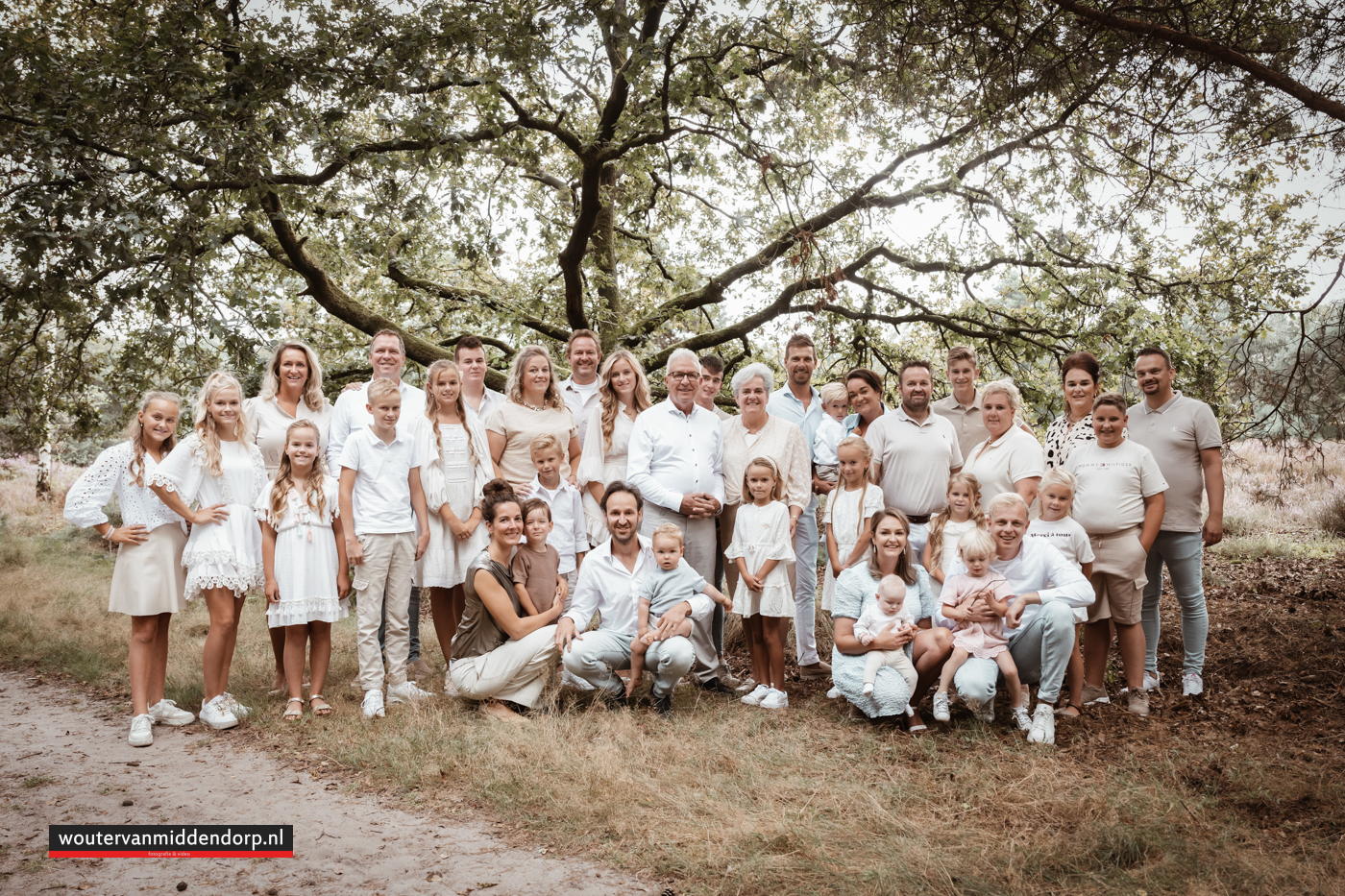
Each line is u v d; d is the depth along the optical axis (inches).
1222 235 281.4
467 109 370.6
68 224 244.8
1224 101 170.4
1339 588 267.4
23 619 269.3
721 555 216.1
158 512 173.6
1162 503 178.4
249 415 205.8
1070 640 163.5
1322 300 186.9
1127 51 170.7
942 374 436.8
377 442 187.9
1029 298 387.9
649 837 117.4
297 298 420.2
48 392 376.8
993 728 166.4
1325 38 156.3
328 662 187.9
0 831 121.6
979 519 181.0
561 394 217.2
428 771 142.9
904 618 172.7
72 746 161.6
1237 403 224.5
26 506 661.3
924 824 122.3
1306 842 115.9
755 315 418.3
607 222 458.0
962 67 190.2
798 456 202.5
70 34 310.2
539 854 115.0
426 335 442.3
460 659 184.7
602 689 181.0
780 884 105.0
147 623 171.8
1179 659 210.8
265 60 266.8
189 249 264.7
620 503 185.8
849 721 174.9
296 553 179.9
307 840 119.1
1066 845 114.1
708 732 163.6
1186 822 121.8
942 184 365.1
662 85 320.2
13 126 253.9
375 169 319.0
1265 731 160.1
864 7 194.5
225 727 172.2
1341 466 410.6
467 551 203.6
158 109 264.8
